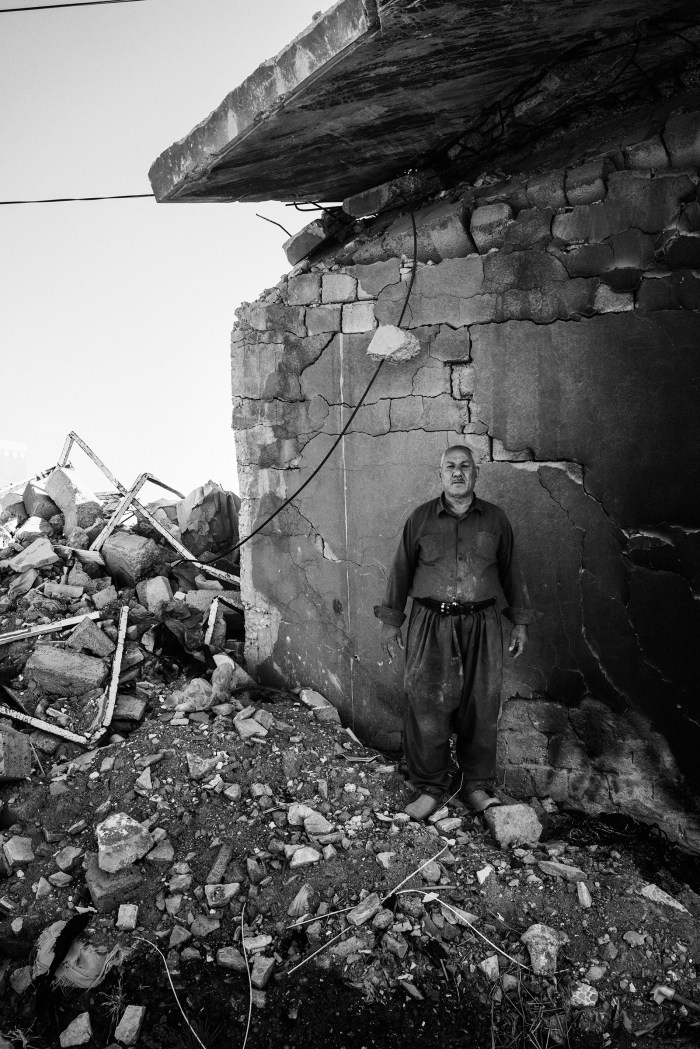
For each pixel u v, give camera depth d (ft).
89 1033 9.66
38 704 15.06
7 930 11.16
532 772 13.50
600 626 12.69
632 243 11.94
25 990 10.36
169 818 12.41
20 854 12.24
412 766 13.01
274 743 13.85
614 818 12.82
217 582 19.77
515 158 14.39
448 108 13.56
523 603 12.49
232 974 10.25
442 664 12.35
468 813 12.84
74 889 11.65
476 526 12.26
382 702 15.17
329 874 11.39
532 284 12.86
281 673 16.58
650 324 11.90
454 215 13.38
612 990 9.86
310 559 15.90
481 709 12.57
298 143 13.99
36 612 17.39
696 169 11.37
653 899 10.89
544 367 12.87
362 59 11.04
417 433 14.25
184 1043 9.49
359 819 12.41
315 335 15.31
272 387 15.96
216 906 11.07
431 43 10.94
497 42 11.29
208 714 14.75
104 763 13.67
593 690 12.85
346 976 10.06
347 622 15.49
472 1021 9.58
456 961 10.18
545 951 10.09
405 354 14.07
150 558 19.39
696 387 11.60
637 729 12.51
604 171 12.03
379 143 14.60
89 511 20.97
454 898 11.00
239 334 16.43
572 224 12.42
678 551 11.91
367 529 15.06
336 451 15.30
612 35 11.98
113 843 11.59
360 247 15.21
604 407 12.39
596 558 12.64
